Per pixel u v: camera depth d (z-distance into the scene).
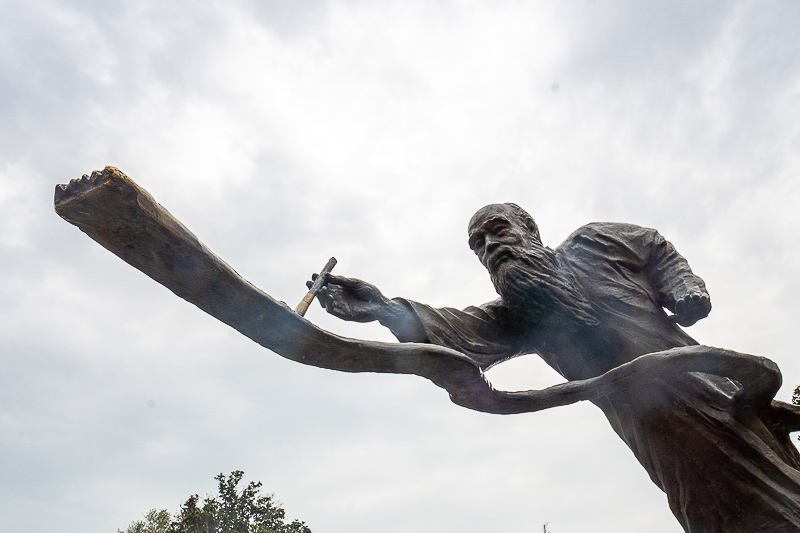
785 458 3.99
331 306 4.02
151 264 2.71
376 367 3.31
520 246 4.47
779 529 3.68
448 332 4.24
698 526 3.96
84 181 2.48
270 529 23.77
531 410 3.83
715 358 3.71
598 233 4.72
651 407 4.09
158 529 25.98
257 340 3.05
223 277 2.76
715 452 3.92
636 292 4.46
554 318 4.31
